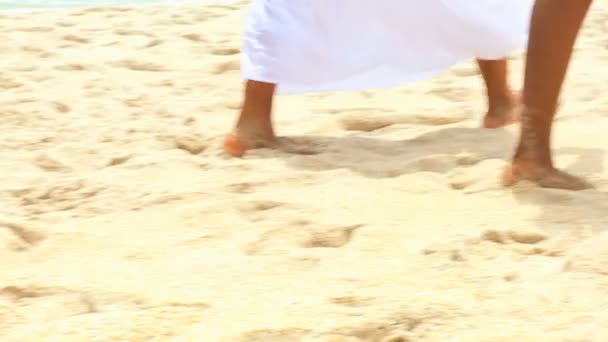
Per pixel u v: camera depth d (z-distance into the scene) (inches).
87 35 654.5
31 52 592.4
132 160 367.6
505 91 409.1
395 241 275.0
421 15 365.1
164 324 222.1
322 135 415.2
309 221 292.5
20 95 481.4
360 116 438.6
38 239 288.0
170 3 830.5
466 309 224.1
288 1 363.6
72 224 297.3
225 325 220.1
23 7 837.8
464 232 279.7
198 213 301.9
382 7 361.4
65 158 378.0
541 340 207.3
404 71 380.8
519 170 317.7
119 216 304.8
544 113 312.5
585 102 449.7
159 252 272.5
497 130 404.2
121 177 346.9
